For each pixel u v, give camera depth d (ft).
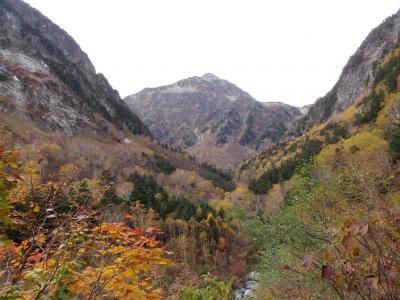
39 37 625.00
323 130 335.26
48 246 10.20
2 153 10.44
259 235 56.54
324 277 8.82
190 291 14.88
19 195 10.98
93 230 11.54
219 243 142.72
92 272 11.55
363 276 9.23
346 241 8.72
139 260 11.89
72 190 12.25
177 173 389.60
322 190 34.86
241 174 481.46
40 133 349.20
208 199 332.39
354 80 542.57
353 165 21.90
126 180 223.10
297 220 34.12
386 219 9.80
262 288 49.06
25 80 454.40
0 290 8.30
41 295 8.44
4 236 9.57
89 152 305.32
